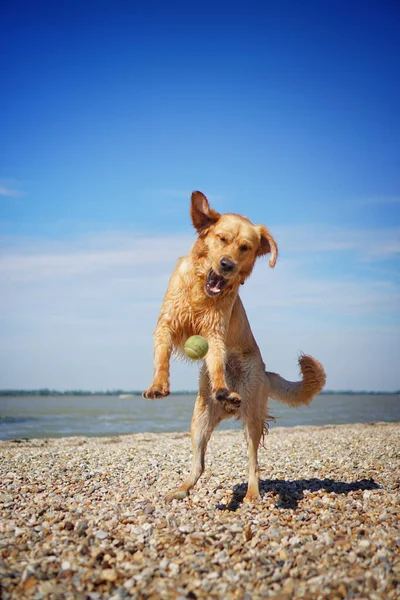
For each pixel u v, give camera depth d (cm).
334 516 178
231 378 220
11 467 279
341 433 486
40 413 935
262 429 219
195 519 172
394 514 182
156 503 195
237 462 299
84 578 125
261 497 209
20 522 164
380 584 122
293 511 187
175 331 198
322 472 267
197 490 221
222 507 195
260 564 134
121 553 138
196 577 127
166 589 120
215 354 194
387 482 241
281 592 119
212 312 196
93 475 254
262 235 207
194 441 206
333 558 138
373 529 163
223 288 192
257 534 156
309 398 232
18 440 450
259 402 217
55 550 140
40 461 303
